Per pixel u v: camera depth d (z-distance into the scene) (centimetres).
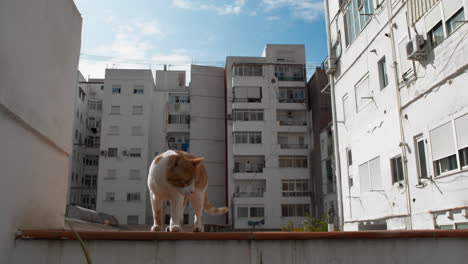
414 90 1084
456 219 895
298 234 419
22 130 430
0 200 376
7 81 381
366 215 1376
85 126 4766
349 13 1570
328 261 416
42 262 398
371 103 1353
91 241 402
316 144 3866
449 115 934
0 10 363
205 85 4497
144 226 1886
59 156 575
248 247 411
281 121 4025
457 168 903
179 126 4500
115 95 4425
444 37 958
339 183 1619
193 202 526
